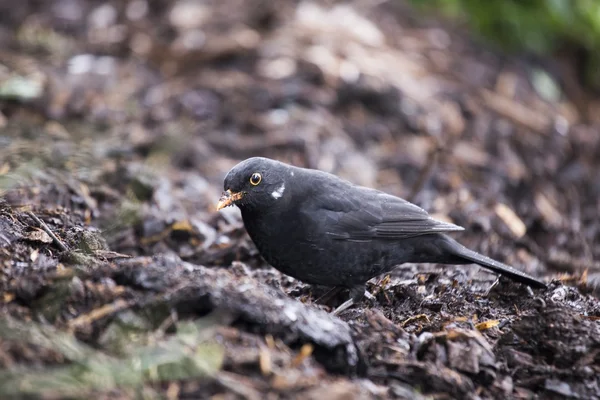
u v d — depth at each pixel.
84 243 8.41
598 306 8.59
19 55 16.48
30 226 8.30
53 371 5.79
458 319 7.70
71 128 13.77
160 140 13.66
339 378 6.34
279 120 14.74
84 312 6.47
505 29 19.27
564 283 9.66
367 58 16.52
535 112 17.14
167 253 10.16
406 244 9.06
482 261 8.87
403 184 13.98
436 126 15.48
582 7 19.47
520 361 7.03
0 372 5.63
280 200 8.69
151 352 6.02
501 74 18.05
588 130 17.16
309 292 9.42
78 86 15.36
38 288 6.63
